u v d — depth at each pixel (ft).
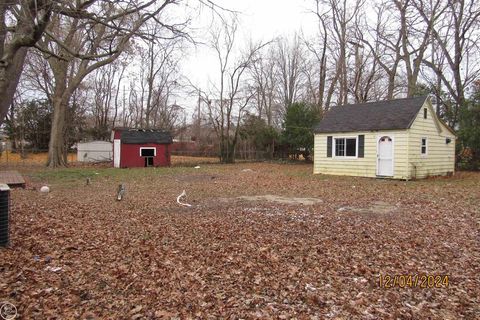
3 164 85.35
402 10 81.25
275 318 11.46
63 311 11.57
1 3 19.76
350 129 60.29
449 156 65.41
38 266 15.39
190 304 12.36
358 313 11.92
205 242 19.93
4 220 17.48
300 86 132.36
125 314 11.51
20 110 114.83
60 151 79.10
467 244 19.90
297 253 18.21
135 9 25.67
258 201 34.12
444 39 79.15
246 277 14.97
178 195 37.96
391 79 88.12
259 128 108.27
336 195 38.11
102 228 22.53
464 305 12.73
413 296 13.46
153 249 18.43
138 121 140.87
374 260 17.29
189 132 147.02
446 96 80.89
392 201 33.99
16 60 23.58
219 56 106.52
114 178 56.54
